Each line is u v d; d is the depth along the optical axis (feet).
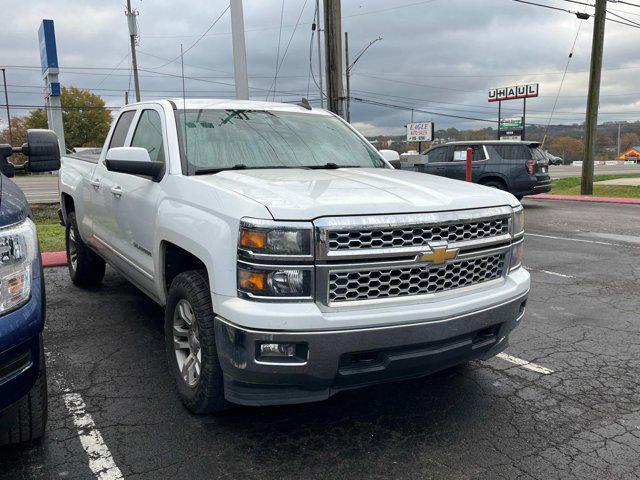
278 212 8.72
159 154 13.09
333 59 43.73
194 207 10.37
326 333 8.56
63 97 230.48
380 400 11.73
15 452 9.69
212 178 11.04
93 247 18.07
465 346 9.87
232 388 9.37
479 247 10.14
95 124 238.07
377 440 10.12
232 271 9.01
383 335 8.86
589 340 15.55
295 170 12.30
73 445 9.92
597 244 31.35
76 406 11.41
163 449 9.77
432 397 11.88
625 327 16.70
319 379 8.87
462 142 49.06
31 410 9.24
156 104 14.12
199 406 10.44
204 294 10.11
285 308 8.58
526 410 11.32
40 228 35.68
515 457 9.57
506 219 10.69
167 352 11.84
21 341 7.62
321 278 8.68
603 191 66.59
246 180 10.60
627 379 12.91
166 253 11.89
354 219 8.80
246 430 10.46
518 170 46.62
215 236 9.34
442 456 9.60
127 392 12.07
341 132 15.40
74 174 19.67
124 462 9.37
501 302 10.19
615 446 9.95
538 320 17.37
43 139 12.73
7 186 8.86
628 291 20.94
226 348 9.05
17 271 7.69
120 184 14.51
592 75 62.28
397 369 9.32
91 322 16.81
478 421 10.85
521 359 14.11
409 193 9.89
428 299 9.37
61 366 13.52
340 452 9.71
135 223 13.33
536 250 29.55
